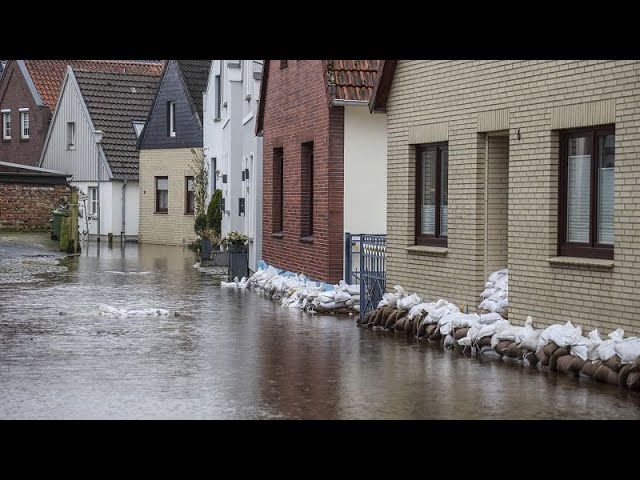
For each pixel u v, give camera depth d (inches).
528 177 1033.5
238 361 982.4
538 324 1016.9
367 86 1489.9
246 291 1742.1
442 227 1233.4
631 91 896.9
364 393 815.7
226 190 2544.3
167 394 812.6
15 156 4067.4
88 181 3563.0
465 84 1149.7
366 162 1520.7
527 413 735.7
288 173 1752.0
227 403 776.9
